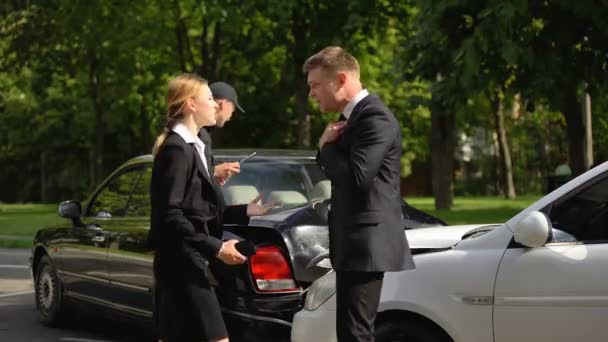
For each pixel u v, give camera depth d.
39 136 78.12
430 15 25.58
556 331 8.10
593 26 24.67
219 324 7.93
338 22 42.25
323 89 7.48
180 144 7.89
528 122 79.50
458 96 25.67
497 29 23.62
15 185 85.69
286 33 44.00
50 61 53.31
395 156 7.43
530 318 8.20
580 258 8.05
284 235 10.75
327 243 10.95
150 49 51.25
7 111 77.12
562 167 42.50
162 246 7.87
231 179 11.80
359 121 7.32
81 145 79.62
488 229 9.46
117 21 48.62
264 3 40.38
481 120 79.00
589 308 7.97
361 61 47.09
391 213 7.42
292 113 63.34
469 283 8.45
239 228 10.95
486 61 25.47
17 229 36.88
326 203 11.32
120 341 13.72
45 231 15.02
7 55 53.44
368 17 42.34
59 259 14.45
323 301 9.34
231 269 10.66
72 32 49.34
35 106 75.62
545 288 8.13
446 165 44.88
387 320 8.88
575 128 29.52
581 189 8.28
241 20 41.53
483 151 87.62
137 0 48.22
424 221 12.21
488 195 86.38
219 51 51.06
